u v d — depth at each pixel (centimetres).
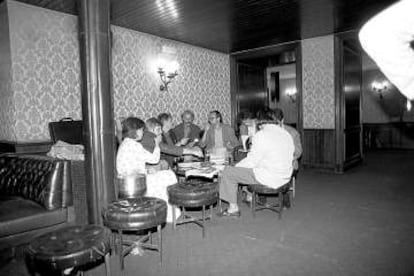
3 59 421
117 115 525
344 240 301
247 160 362
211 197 305
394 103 1099
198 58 682
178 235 322
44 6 425
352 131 691
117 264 262
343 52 628
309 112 662
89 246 188
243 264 258
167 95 611
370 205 411
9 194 314
